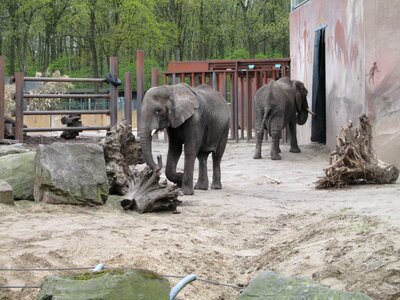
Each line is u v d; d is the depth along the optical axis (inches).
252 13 2142.0
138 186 415.2
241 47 2331.4
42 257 284.0
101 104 1528.1
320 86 885.2
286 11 2208.4
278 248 324.5
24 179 420.8
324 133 895.1
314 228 345.1
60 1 1827.0
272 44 2258.9
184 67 1039.6
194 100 495.2
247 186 569.3
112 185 439.5
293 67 1056.8
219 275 289.4
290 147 901.8
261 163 745.0
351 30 727.7
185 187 502.6
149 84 2031.3
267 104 781.9
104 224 358.3
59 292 157.4
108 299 154.0
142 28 1855.3
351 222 336.2
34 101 1041.5
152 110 484.1
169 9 2068.2
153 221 381.1
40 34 2116.1
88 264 279.0
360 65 689.6
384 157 649.0
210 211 428.5
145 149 482.3
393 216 346.3
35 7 1785.2
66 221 358.6
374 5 653.9
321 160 772.0
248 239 357.7
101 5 1813.5
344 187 546.6
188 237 344.8
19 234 323.9
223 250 331.6
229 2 2140.7
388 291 252.5
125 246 310.0
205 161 538.0
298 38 1019.3
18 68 2003.0
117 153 450.9
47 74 1123.9
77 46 2151.8
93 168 415.5
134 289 157.9
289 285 168.6
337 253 289.3
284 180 608.4
